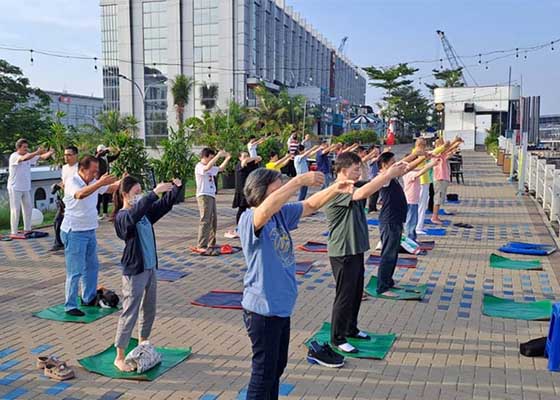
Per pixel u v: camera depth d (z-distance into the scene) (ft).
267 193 11.77
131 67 188.75
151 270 16.49
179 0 180.45
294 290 12.07
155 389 15.21
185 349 17.76
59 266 29.50
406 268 28.45
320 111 179.93
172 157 54.95
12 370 16.40
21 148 36.91
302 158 49.21
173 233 39.47
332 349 17.01
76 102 242.37
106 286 25.61
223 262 30.19
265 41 195.31
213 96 177.17
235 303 22.62
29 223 37.83
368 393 14.84
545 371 16.20
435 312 21.52
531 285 25.44
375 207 48.29
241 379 15.81
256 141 52.11
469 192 61.67
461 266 28.99
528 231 38.91
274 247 11.78
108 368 16.37
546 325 20.01
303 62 242.58
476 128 162.71
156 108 188.03
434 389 15.06
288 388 15.10
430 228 39.34
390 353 17.52
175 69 183.21
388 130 180.75
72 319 20.72
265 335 11.71
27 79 112.37
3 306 22.53
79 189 20.61
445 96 162.61
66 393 14.99
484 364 16.70
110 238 37.58
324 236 37.91
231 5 175.11
